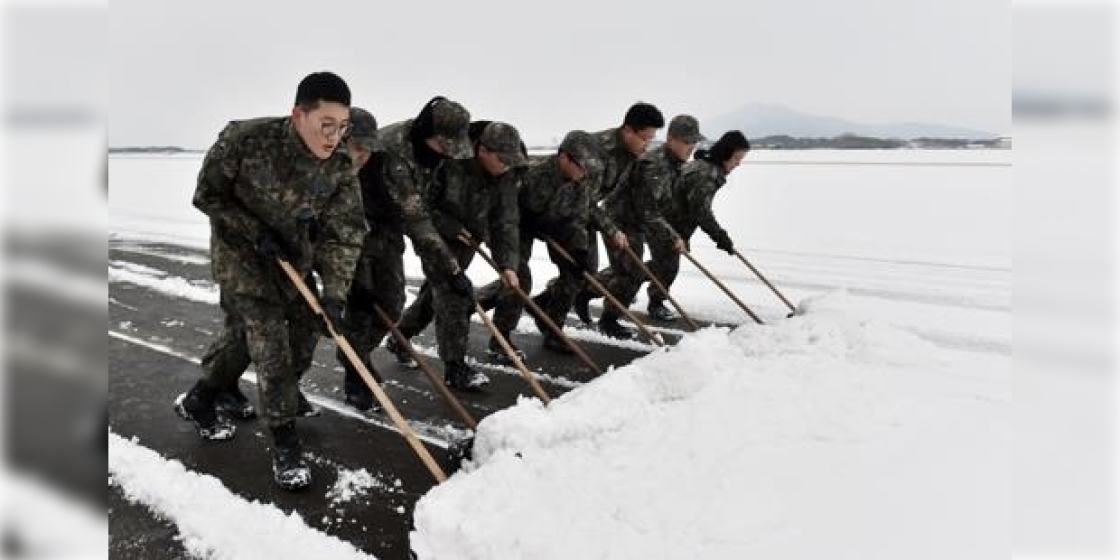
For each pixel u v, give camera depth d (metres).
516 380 4.39
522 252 4.59
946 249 8.70
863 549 2.02
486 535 2.13
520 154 3.85
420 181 3.74
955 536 2.05
